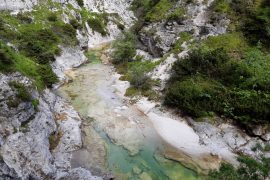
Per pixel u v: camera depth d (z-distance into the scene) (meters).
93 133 28.97
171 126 30.50
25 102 24.56
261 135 27.03
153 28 46.25
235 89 30.16
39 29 48.44
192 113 30.58
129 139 28.39
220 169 19.64
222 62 33.47
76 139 27.20
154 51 44.75
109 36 66.31
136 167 24.66
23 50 40.12
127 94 36.81
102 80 41.41
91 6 69.75
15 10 50.56
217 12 40.47
